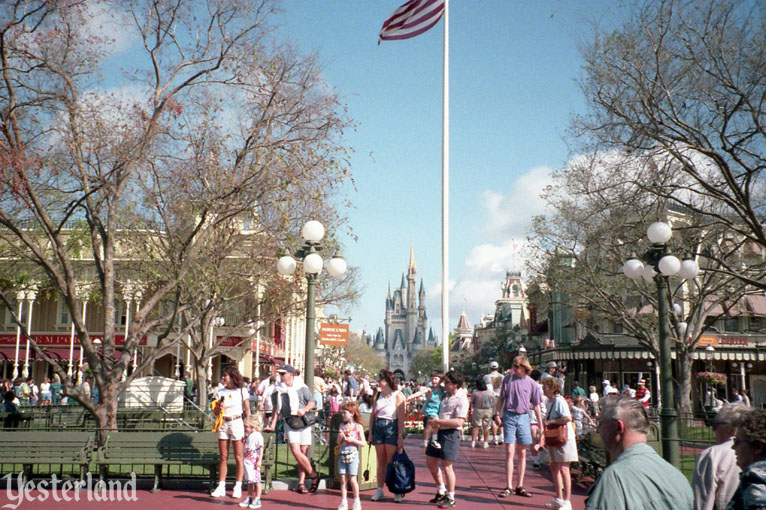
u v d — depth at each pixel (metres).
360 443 9.90
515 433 11.23
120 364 14.25
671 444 11.52
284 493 11.49
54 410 23.70
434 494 11.34
